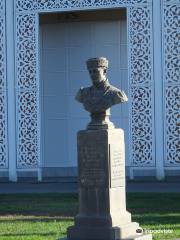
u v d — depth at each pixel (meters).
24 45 28.44
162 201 21.89
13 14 28.48
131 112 27.62
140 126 27.62
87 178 14.29
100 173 14.20
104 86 14.51
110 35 30.48
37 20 28.33
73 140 30.78
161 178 27.41
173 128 27.45
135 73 27.66
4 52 28.53
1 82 28.53
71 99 30.80
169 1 27.48
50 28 30.83
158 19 27.53
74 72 30.77
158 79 27.50
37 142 28.36
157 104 27.50
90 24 30.61
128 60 27.69
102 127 14.31
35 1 28.36
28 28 28.41
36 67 28.31
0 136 28.55
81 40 30.70
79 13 30.56
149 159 27.55
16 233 16.70
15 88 28.44
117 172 14.41
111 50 30.47
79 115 30.80
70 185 27.31
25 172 28.44
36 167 28.39
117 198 14.40
